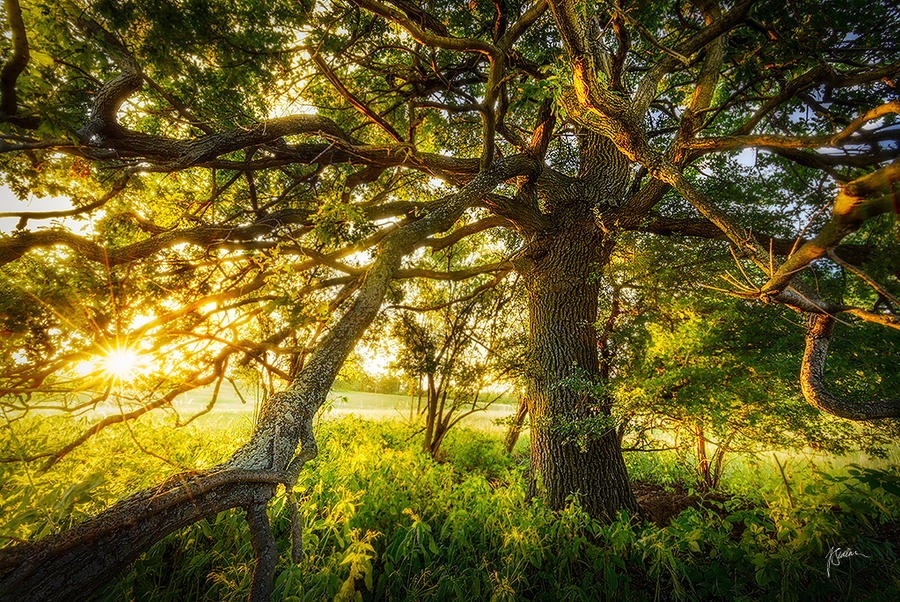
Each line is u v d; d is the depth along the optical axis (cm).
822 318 295
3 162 207
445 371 707
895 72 257
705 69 418
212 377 268
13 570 104
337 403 666
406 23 281
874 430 395
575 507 375
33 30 179
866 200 140
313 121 356
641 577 332
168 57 230
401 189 678
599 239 498
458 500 389
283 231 331
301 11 286
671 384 350
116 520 120
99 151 227
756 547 305
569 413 440
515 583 295
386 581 298
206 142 296
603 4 351
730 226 247
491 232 789
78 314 207
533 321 515
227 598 250
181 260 321
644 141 274
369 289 250
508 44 360
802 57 295
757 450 411
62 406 203
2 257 208
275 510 315
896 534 391
